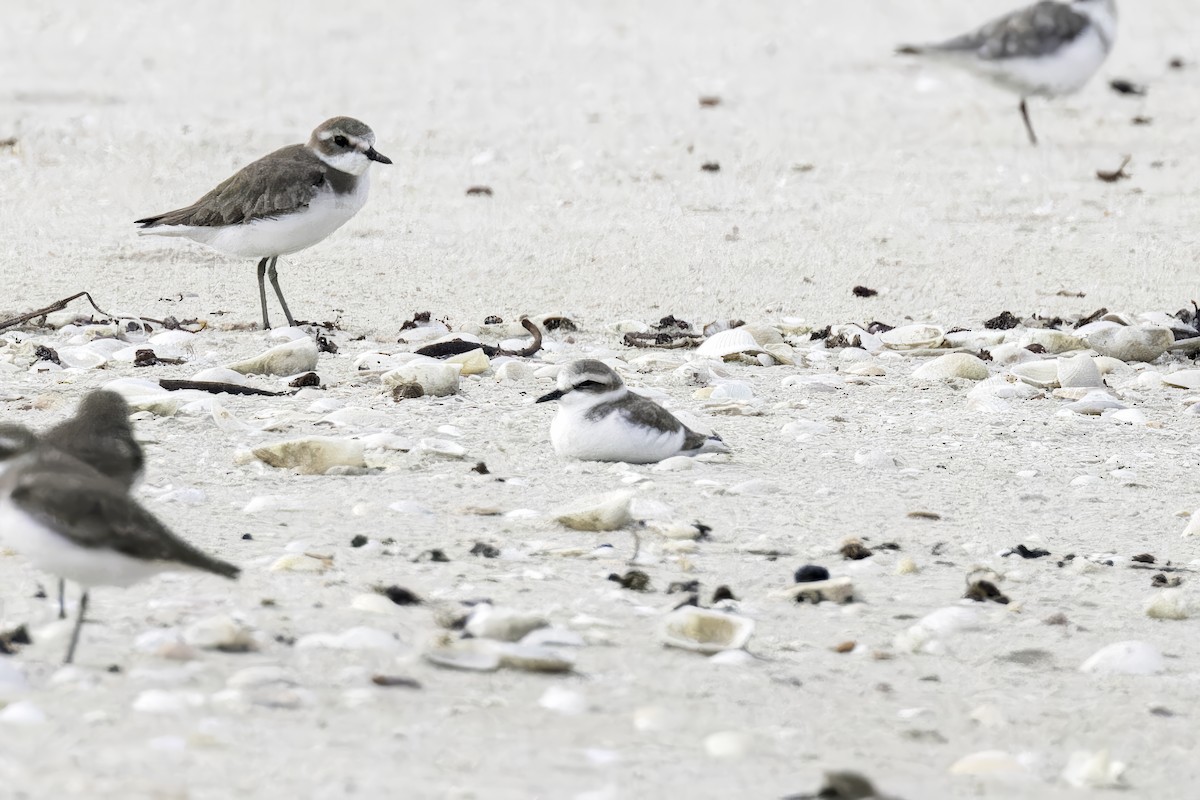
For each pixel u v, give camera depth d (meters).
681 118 26.39
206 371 12.95
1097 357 14.88
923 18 37.72
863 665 7.34
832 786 5.60
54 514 6.06
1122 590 8.61
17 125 24.22
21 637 6.76
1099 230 20.00
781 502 10.08
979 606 8.25
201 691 6.24
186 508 9.43
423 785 5.44
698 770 5.83
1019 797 5.86
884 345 15.37
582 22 37.28
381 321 15.83
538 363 14.20
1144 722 6.77
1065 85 25.41
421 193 21.27
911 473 10.88
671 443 10.95
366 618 7.38
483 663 6.83
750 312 16.67
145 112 25.92
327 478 10.30
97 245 18.30
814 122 26.30
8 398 12.05
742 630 7.45
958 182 22.44
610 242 18.95
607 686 6.76
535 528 9.28
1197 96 29.08
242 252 15.09
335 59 32.03
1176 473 11.09
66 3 39.19
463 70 30.83
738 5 39.62
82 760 5.41
